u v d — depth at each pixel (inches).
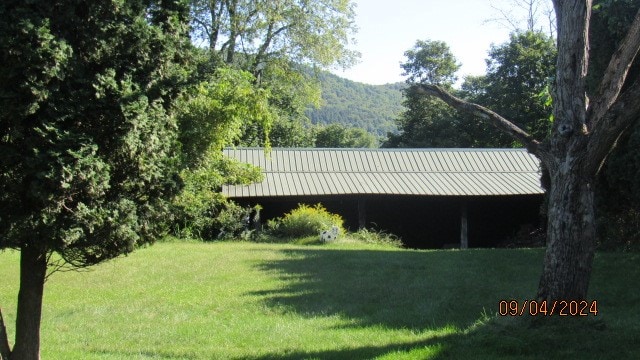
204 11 1352.1
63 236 205.3
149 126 222.7
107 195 222.4
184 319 379.6
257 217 953.5
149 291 468.1
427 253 639.1
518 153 1139.3
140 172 227.5
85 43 213.5
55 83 202.2
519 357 257.0
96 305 425.7
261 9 1343.5
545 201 619.2
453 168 1086.4
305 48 1412.4
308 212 946.7
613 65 291.6
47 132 197.9
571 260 289.6
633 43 287.4
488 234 1113.4
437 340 298.2
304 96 1540.4
